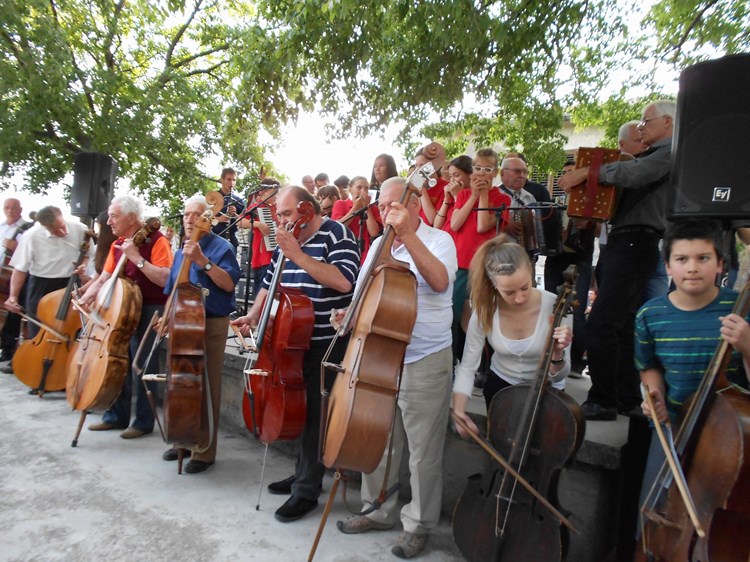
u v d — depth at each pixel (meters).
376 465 2.31
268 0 6.18
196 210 3.54
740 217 2.32
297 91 6.63
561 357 2.44
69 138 12.58
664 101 3.05
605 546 2.77
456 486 3.11
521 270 2.40
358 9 5.40
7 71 10.55
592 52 8.47
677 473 1.74
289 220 3.01
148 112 12.64
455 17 4.97
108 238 4.91
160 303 4.16
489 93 7.41
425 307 2.66
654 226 2.94
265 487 3.44
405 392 2.69
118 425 4.32
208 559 2.60
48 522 2.85
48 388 5.03
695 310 2.14
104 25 13.28
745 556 1.71
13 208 6.41
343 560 2.65
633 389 3.33
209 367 3.66
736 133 2.33
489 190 3.73
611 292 3.00
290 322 2.87
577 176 3.00
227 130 6.95
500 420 2.38
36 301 5.48
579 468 2.71
